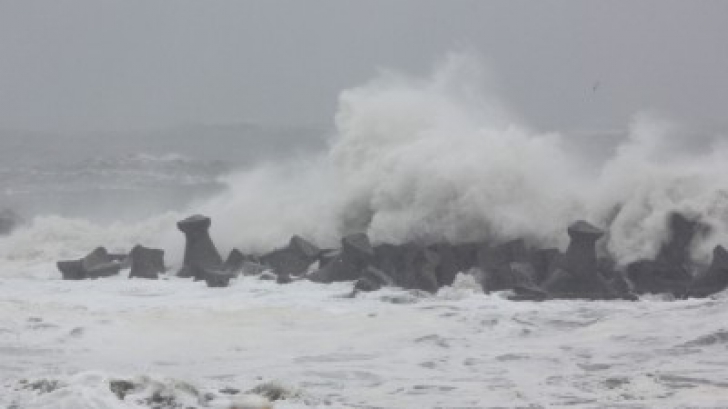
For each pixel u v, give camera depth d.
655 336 55.56
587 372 47.94
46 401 37.78
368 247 75.38
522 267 72.88
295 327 60.91
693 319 59.25
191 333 59.25
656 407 40.25
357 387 45.78
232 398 40.41
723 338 54.19
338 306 66.81
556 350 53.31
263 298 70.25
